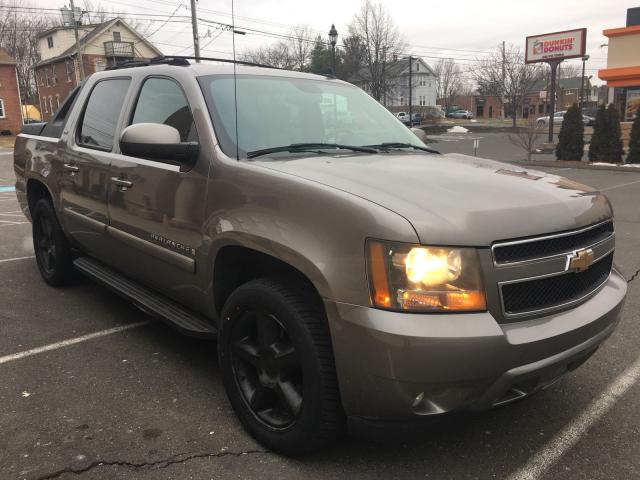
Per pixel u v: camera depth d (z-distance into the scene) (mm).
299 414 2518
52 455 2645
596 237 2744
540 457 2682
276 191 2604
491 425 2957
